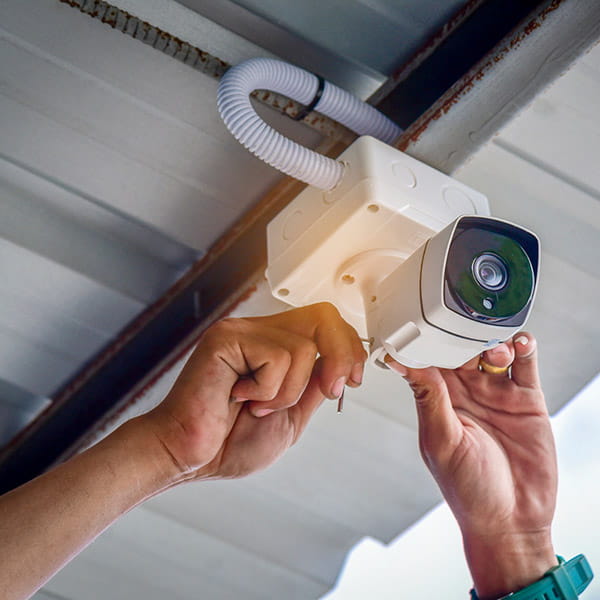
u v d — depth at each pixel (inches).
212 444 39.0
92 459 37.4
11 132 64.7
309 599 96.9
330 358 41.3
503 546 52.1
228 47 60.2
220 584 95.0
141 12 58.6
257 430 42.5
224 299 70.1
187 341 71.4
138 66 60.9
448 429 51.4
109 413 77.1
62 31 59.4
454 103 56.1
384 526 91.4
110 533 89.0
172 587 94.5
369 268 54.9
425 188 56.3
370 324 49.9
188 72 61.0
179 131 64.1
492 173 67.7
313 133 63.8
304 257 56.1
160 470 38.4
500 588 51.4
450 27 58.5
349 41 60.3
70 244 71.3
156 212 68.9
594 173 67.4
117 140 64.8
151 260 72.7
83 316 75.0
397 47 60.4
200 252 71.4
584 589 50.8
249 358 40.0
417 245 55.1
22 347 77.9
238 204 67.7
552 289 74.9
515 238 45.7
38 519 35.4
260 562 93.7
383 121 60.7
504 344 54.4
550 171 67.6
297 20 59.1
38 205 70.0
